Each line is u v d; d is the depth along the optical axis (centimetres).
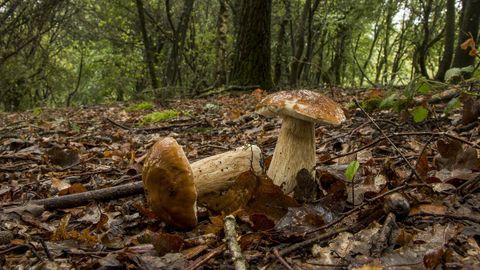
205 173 48
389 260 35
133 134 126
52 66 413
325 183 50
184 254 39
